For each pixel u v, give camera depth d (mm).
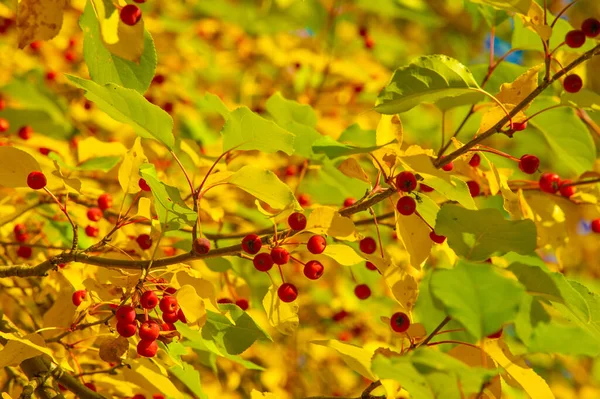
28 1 956
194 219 994
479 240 964
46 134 1273
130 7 958
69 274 1034
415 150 998
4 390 1126
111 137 1304
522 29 1083
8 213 1114
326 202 1236
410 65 1002
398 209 1011
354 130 1150
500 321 925
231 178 996
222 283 1123
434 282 926
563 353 985
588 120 1153
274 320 1027
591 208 1130
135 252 1097
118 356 995
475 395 937
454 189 1007
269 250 1021
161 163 1189
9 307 1178
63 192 1127
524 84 1022
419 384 936
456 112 1226
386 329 1295
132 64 1005
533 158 1021
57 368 1054
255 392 1015
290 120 1172
